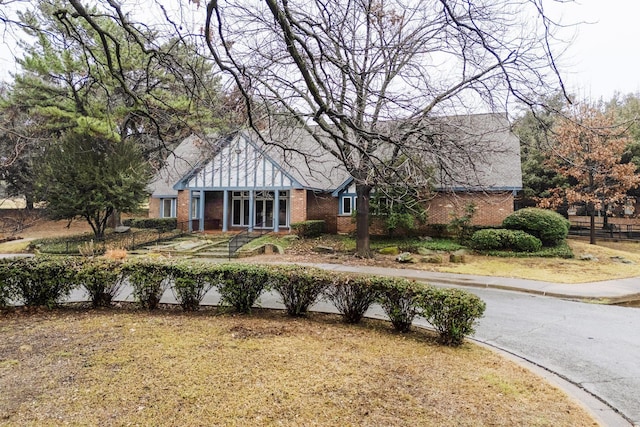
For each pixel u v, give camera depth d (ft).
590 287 38.09
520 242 56.59
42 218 98.78
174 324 21.59
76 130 56.39
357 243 56.90
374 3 23.49
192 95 23.71
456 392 14.15
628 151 82.99
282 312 25.26
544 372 17.24
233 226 86.28
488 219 64.59
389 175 24.31
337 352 17.72
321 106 17.76
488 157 47.26
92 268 25.30
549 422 12.32
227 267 24.88
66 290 25.12
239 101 25.07
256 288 24.39
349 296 22.88
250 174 76.95
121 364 15.58
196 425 11.30
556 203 73.72
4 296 24.18
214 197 89.66
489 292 37.17
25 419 11.39
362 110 22.00
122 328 20.62
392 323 22.43
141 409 12.10
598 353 20.01
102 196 65.26
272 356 16.81
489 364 17.38
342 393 13.60
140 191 70.64
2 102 56.44
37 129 62.85
